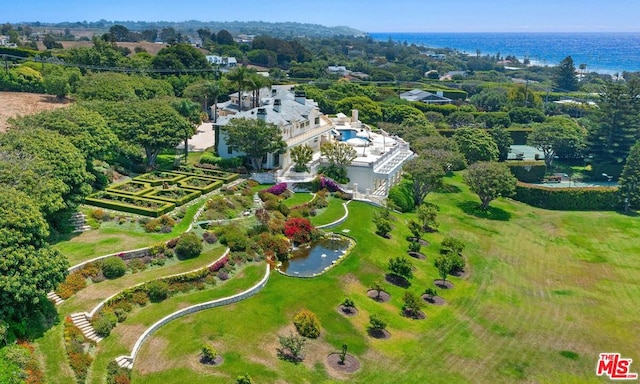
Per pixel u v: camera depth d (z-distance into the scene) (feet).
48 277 133.90
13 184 158.20
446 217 298.76
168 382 130.21
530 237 282.56
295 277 193.57
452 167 365.61
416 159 310.45
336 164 302.45
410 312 185.47
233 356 144.05
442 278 215.31
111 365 129.59
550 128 446.19
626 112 422.41
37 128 207.92
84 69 485.15
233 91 500.33
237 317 162.30
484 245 262.26
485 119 554.87
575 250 270.46
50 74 414.82
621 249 274.57
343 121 425.28
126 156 286.66
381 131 417.08
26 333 130.82
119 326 147.84
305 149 296.30
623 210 350.64
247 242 204.33
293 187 285.02
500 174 310.65
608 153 427.33
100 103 290.76
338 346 158.20
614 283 231.50
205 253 192.03
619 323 195.21
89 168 235.61
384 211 262.26
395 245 238.48
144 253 180.55
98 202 221.46
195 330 152.66
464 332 177.88
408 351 162.09
